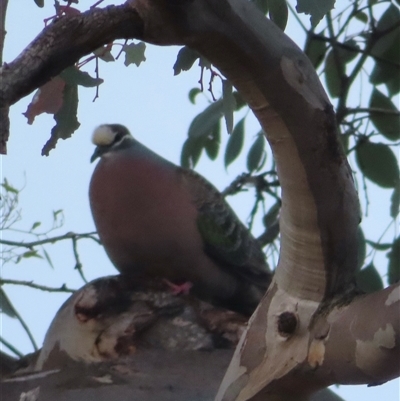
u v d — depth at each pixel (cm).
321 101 545
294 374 561
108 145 945
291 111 540
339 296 559
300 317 562
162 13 493
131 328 739
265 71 531
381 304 517
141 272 947
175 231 916
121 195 906
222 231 964
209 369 716
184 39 512
